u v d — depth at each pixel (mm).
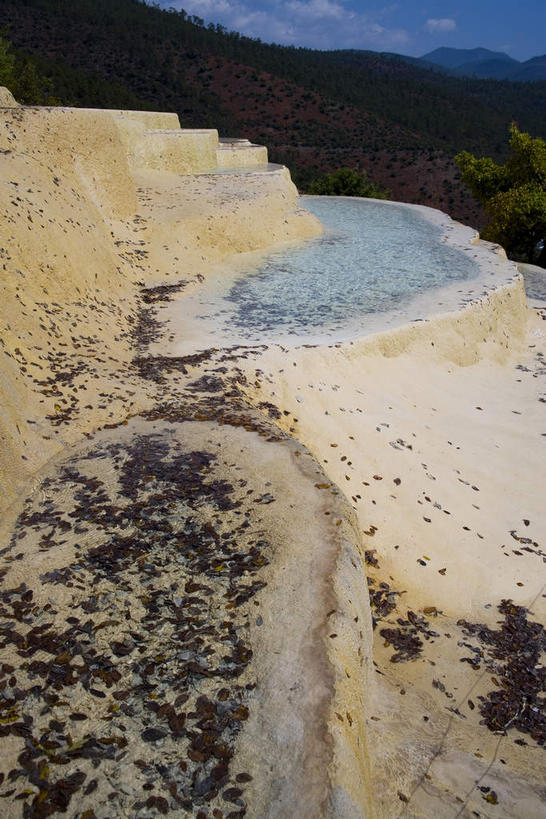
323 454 11336
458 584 9906
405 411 13758
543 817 5848
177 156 26328
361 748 5328
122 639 6031
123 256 18000
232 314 16031
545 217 33406
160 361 12547
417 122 112875
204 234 20906
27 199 14023
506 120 134375
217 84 105062
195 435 9633
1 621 6168
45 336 11711
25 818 4508
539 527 11602
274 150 91562
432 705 7383
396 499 11133
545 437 14383
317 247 23328
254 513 7766
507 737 7133
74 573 6809
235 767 4918
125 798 4688
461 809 5719
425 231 26438
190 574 6836
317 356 13500
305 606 6316
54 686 5512
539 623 9398
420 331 15875
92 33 96938
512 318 19484
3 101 17531
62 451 9242
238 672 5695
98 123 19531
